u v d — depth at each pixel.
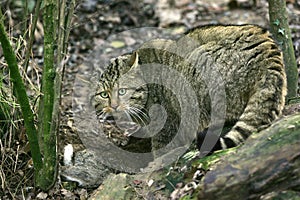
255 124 3.88
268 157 3.38
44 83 4.18
